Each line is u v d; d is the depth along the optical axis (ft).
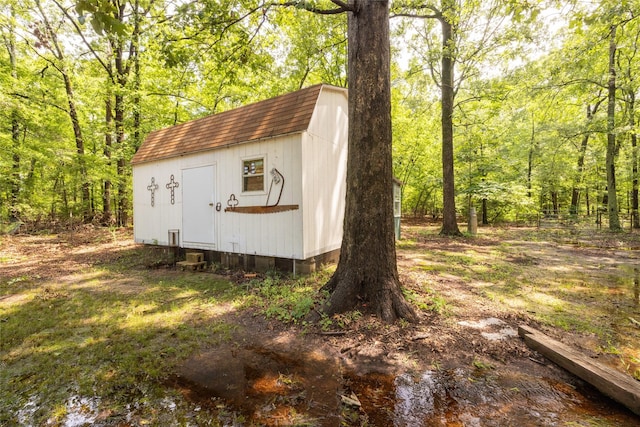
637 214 50.39
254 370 9.45
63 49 42.01
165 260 25.98
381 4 13.29
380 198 13.34
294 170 19.88
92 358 10.28
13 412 7.64
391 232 13.51
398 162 68.85
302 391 8.34
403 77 49.39
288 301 15.02
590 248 31.07
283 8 17.79
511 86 38.88
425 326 12.03
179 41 17.11
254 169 22.02
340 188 25.09
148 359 10.18
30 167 42.60
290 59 53.31
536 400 7.78
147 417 7.37
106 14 5.50
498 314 13.30
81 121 50.60
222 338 11.70
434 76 44.21
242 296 16.57
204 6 14.76
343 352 10.44
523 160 62.75
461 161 59.21
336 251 24.89
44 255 28.76
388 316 12.39
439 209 80.33
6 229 39.11
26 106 39.63
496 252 28.66
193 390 8.46
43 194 46.44
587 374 8.36
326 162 22.72
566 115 51.34
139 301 15.98
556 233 44.04
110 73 42.73
